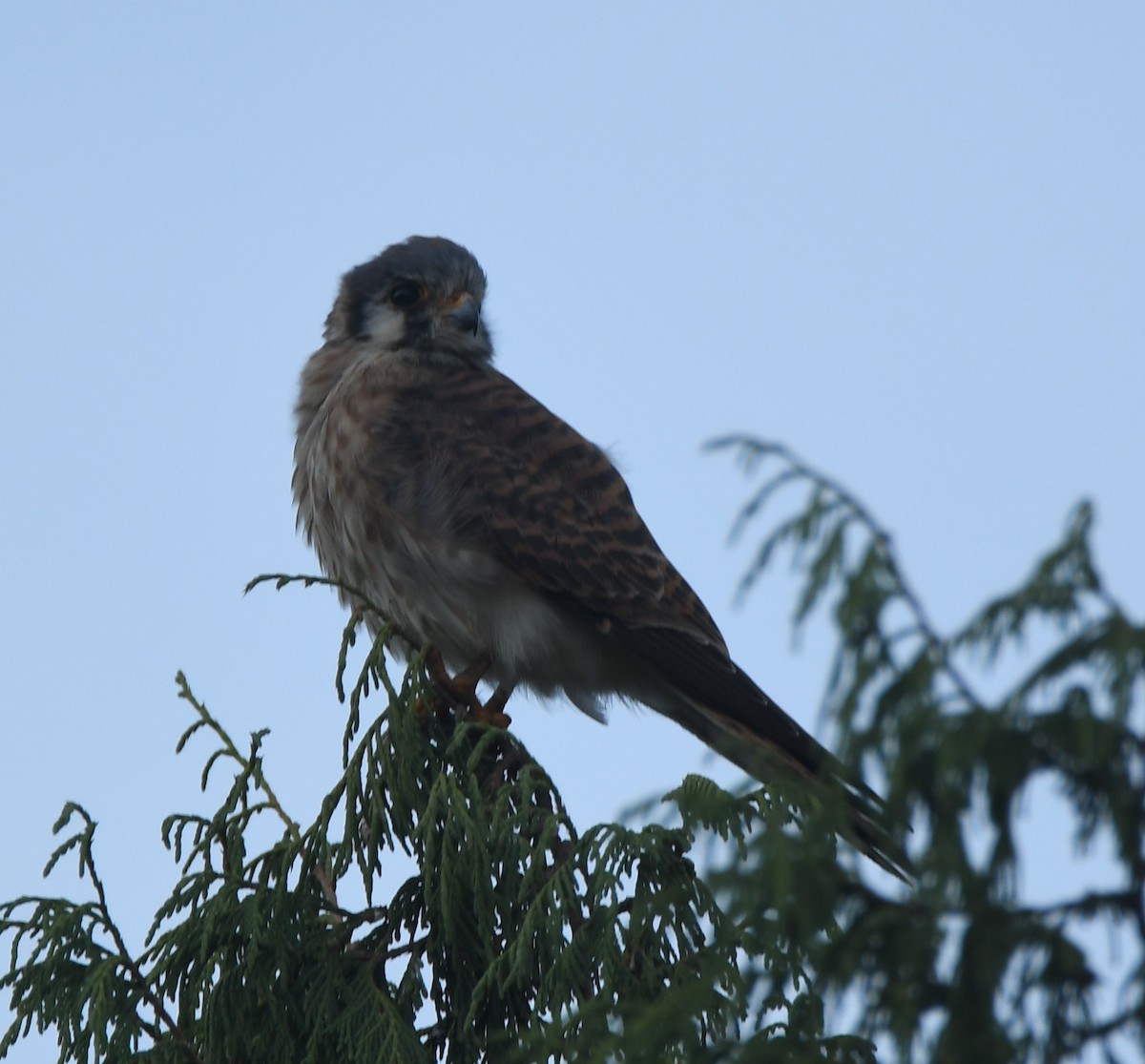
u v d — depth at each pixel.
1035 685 3.97
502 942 7.59
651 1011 4.84
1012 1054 4.04
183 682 8.14
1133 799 3.89
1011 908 4.05
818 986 4.29
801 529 4.46
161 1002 7.45
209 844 7.78
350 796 7.89
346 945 7.79
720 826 5.48
